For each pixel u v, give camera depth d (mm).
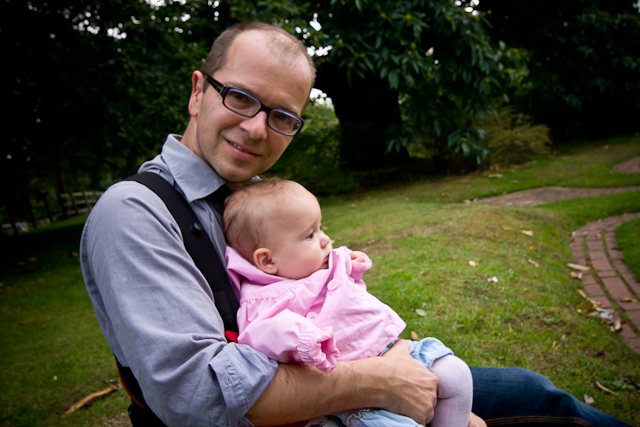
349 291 1327
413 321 2943
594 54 12266
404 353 1295
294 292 1274
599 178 8023
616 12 14102
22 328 4031
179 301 1013
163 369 948
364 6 7586
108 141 6961
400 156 12023
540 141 10836
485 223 5258
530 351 2680
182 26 7703
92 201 18375
